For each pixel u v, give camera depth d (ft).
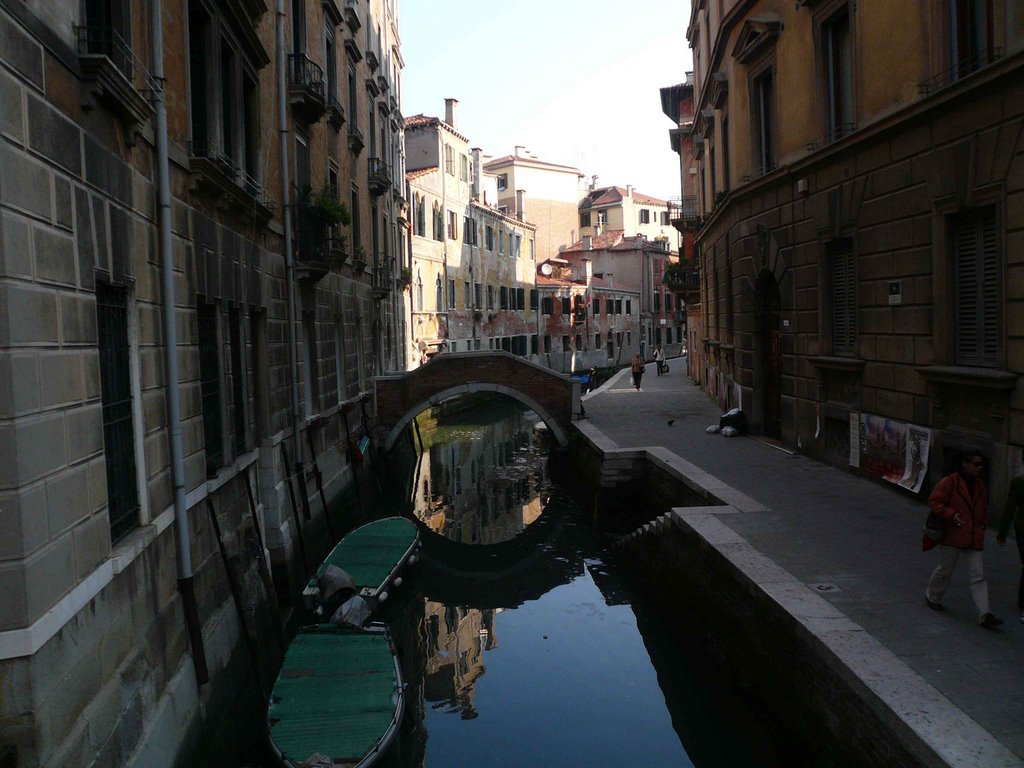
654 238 228.63
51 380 16.58
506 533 58.70
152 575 21.99
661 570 37.96
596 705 31.12
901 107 33.88
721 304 72.49
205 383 30.19
